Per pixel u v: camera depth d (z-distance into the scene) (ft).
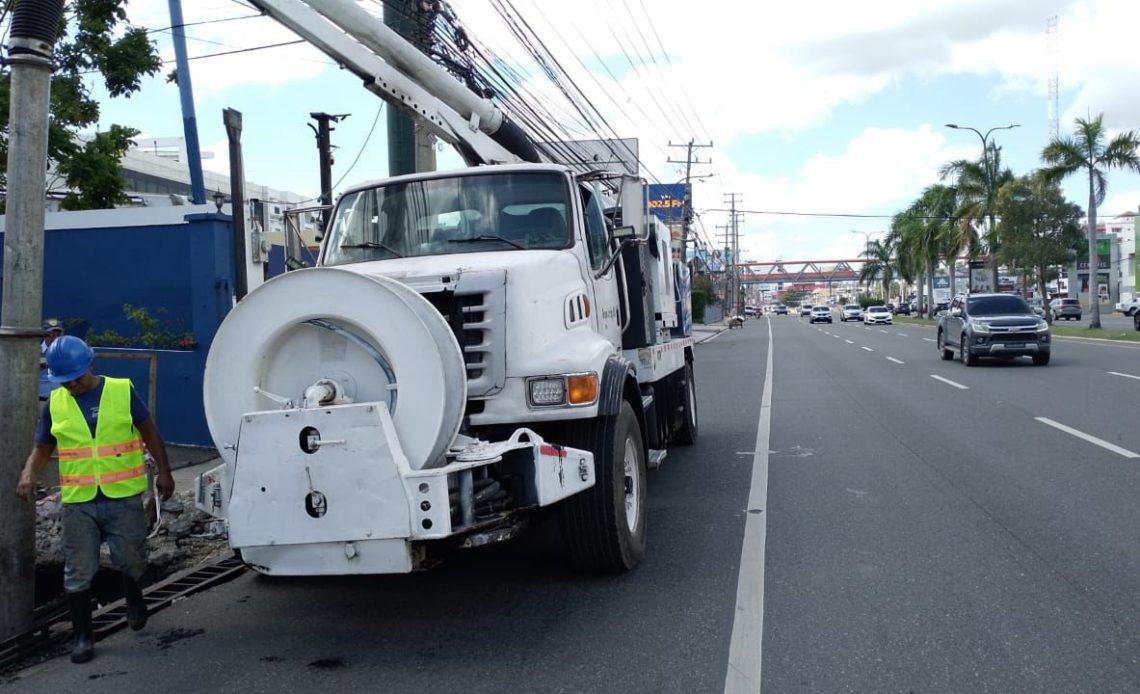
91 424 17.97
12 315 18.74
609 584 20.89
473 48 40.65
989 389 57.16
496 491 17.24
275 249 51.19
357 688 15.64
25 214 18.74
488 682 15.62
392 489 15.85
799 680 15.25
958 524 24.81
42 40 18.79
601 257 24.90
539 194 23.13
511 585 21.17
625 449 21.72
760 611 18.63
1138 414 43.68
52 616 19.98
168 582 22.93
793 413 50.06
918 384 62.44
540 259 20.67
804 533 24.62
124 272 42.88
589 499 20.58
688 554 23.07
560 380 19.16
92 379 18.21
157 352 39.68
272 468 16.28
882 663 15.80
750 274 604.90
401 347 16.72
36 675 17.08
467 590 20.94
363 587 21.63
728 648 16.71
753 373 79.05
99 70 54.03
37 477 18.11
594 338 21.31
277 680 16.19
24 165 18.72
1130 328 137.59
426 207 23.35
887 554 22.29
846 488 29.99
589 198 25.49
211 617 20.06
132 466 18.35
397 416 16.62
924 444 37.76
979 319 75.00
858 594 19.44
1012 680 14.93
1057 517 25.11
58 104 53.06
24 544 18.70
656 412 30.73
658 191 143.84
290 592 21.63
